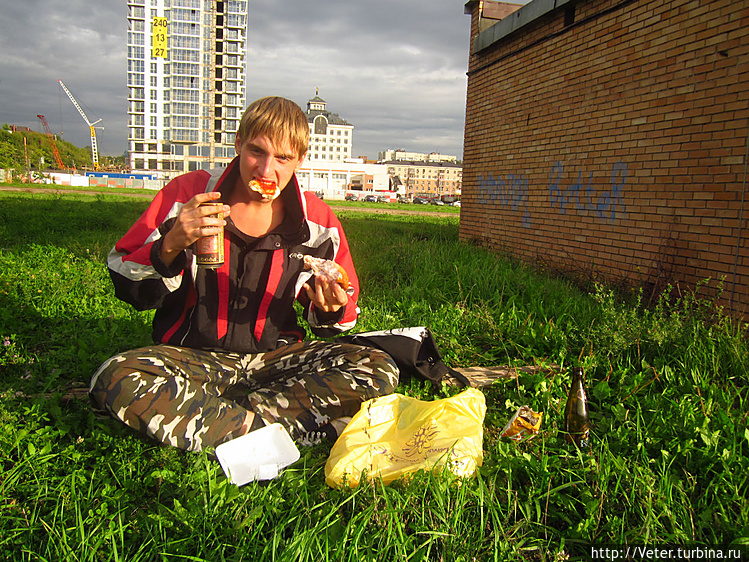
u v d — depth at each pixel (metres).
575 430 2.65
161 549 1.83
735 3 5.01
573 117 7.41
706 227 5.34
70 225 11.74
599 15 6.85
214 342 2.57
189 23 120.62
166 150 126.56
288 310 2.68
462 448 2.28
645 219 6.12
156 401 2.26
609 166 6.73
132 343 3.78
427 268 6.78
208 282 2.53
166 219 2.43
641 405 3.11
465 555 1.83
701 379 3.31
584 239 7.21
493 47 9.57
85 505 2.03
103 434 2.48
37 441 2.43
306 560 1.73
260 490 2.13
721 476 2.30
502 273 6.45
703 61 5.36
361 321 4.64
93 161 180.00
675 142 5.71
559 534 2.03
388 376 2.66
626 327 3.97
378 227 14.93
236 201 2.56
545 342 4.11
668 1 5.79
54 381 3.13
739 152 4.98
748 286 4.88
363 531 1.88
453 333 4.44
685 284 5.54
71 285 5.52
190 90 123.62
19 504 2.06
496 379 3.50
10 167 77.38
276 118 2.29
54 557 1.79
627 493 2.21
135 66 121.81
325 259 2.67
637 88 6.24
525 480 2.36
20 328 4.11
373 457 2.26
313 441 2.54
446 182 191.62
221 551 1.80
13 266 6.58
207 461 2.17
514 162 8.93
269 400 2.56
